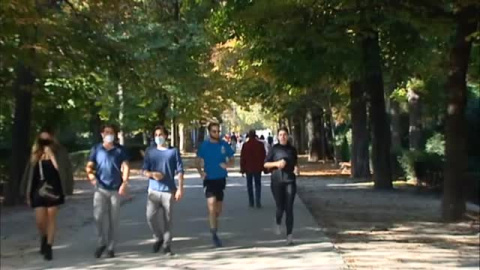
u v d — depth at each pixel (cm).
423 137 3622
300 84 2645
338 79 2727
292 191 1470
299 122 7475
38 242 1587
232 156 1470
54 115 2902
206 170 1449
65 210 2269
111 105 4322
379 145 2814
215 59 4044
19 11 1526
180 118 5412
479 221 1808
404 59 2597
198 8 2622
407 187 2909
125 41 2323
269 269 1195
